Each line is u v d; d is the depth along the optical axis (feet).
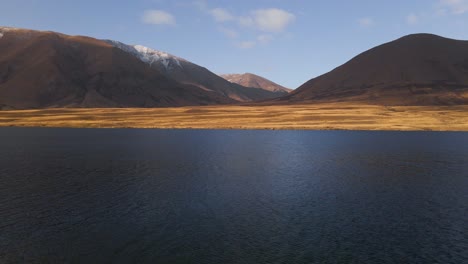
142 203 136.56
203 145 337.52
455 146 325.42
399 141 370.32
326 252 94.99
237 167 216.13
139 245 98.84
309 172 200.54
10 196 145.18
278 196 148.15
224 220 118.42
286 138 410.31
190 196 147.02
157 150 296.30
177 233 107.14
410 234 107.45
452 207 133.69
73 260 90.07
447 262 90.07
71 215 122.11
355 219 120.06
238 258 91.45
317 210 129.29
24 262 88.74
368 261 90.22
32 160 238.48
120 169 206.59
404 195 150.30
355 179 181.68
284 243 100.58
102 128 564.30
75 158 248.73
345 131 498.69
